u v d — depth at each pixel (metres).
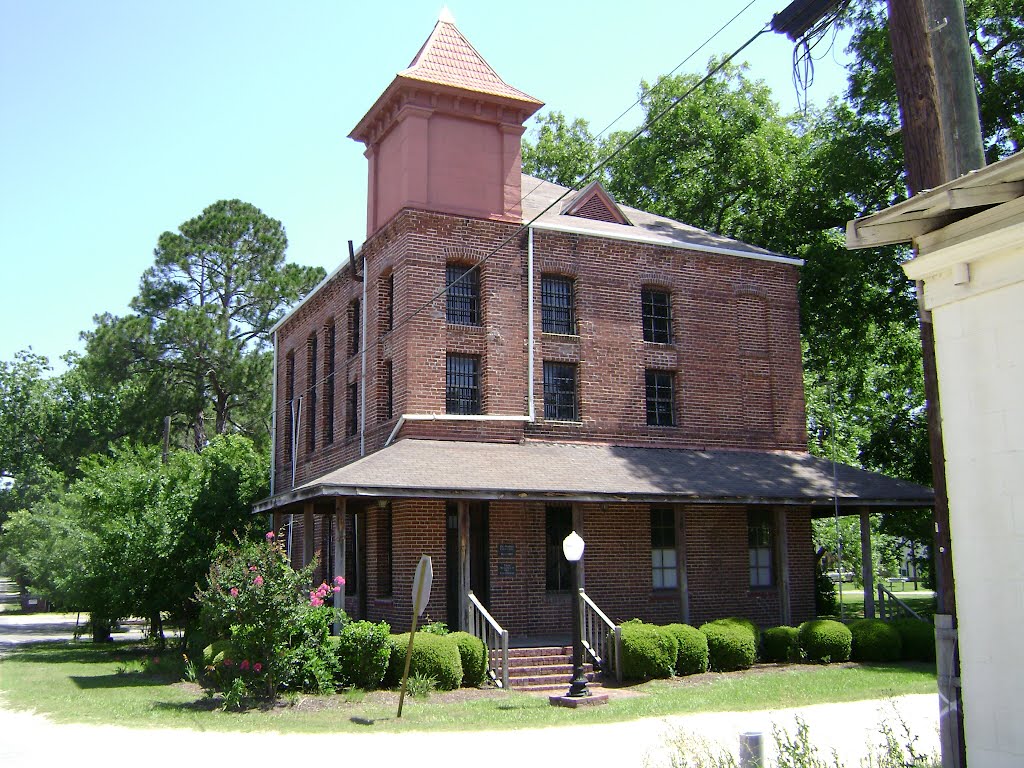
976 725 6.11
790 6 10.46
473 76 24.00
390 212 23.80
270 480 30.45
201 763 10.90
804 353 36.03
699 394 24.92
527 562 21.31
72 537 27.16
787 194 33.94
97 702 16.14
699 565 23.47
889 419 36.34
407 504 20.48
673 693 16.62
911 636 20.80
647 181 39.44
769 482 22.73
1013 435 6.05
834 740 11.63
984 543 6.16
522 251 23.28
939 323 6.65
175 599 25.03
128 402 48.88
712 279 25.70
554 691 17.39
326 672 16.30
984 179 6.30
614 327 24.11
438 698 16.17
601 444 23.33
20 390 60.91
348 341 26.09
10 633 37.38
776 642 20.58
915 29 9.62
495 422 22.25
